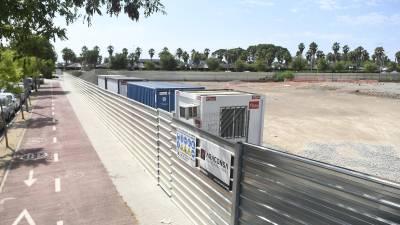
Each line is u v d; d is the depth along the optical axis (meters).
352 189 3.62
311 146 17.11
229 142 5.97
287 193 4.53
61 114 24.55
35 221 7.97
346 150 16.48
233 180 5.62
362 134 20.61
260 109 9.99
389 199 3.26
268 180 4.84
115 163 12.55
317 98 42.47
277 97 43.19
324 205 3.96
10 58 17.00
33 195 9.50
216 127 9.48
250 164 5.22
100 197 9.38
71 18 6.52
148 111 11.15
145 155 11.70
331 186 3.84
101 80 27.16
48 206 8.79
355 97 44.25
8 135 17.31
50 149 14.53
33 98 35.78
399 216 3.17
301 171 4.27
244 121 9.83
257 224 5.14
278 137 19.30
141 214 8.35
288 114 28.30
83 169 11.80
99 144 15.45
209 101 9.34
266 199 4.93
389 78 93.88
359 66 157.25
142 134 12.05
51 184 10.35
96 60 126.19
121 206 8.80
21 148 14.66
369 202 3.44
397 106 35.06
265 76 86.75
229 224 6.01
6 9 5.73
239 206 5.55
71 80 51.72
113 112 17.19
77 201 9.11
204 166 7.01
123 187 10.13
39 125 20.16
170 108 13.88
